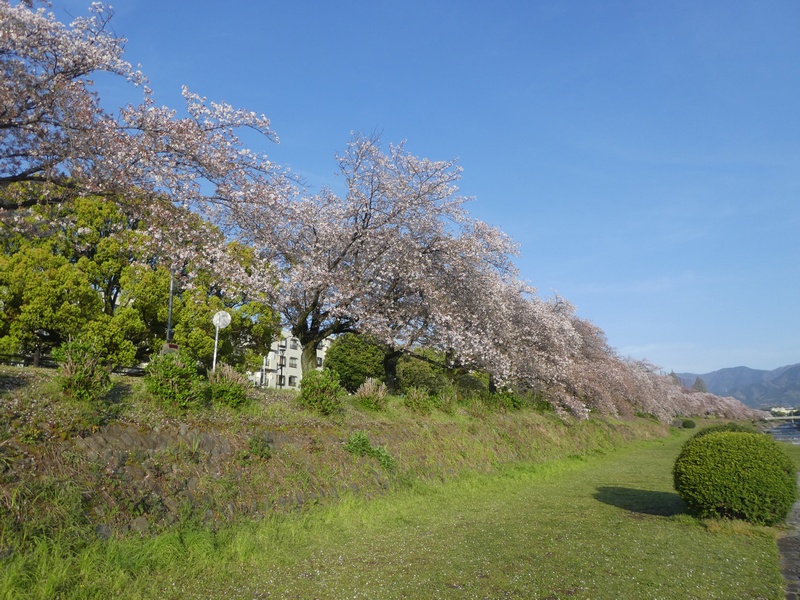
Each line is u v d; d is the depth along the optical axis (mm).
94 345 8641
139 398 8977
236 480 8250
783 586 5543
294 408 11961
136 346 20406
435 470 13117
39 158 8820
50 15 8945
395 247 14445
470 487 12602
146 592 5281
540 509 10156
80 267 19078
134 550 5949
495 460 15898
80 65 9016
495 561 6289
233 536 7086
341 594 5285
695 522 8680
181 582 5609
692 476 8883
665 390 46531
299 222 13930
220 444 8664
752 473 8531
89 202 19219
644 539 7441
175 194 10258
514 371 19203
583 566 6059
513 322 20797
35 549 5324
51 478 6035
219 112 10578
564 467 17562
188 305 20000
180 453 7879
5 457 5969
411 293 15594
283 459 9484
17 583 4801
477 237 16797
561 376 22266
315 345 15016
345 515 8828
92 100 9461
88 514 6109
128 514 6465
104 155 9227
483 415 18250
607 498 11617
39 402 7410
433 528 8383
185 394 9188
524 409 22406
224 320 13945
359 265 14703
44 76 8648
